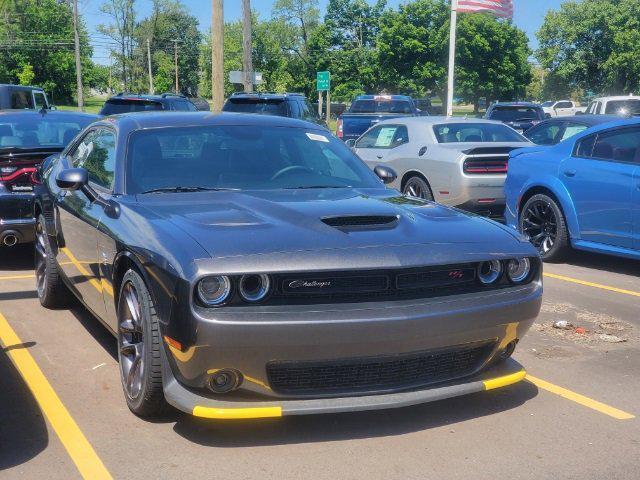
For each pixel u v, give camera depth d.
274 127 5.52
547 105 52.22
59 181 4.86
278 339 3.52
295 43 73.75
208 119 5.43
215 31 16.97
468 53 55.19
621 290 7.35
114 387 4.66
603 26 55.16
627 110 23.02
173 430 4.04
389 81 57.16
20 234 7.61
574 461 3.74
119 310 4.30
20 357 5.21
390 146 11.94
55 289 6.25
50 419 4.18
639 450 3.88
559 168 8.38
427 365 3.91
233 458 3.72
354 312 3.61
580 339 5.79
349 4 66.12
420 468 3.64
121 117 5.49
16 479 3.50
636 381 4.89
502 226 4.40
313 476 3.55
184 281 3.53
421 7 55.59
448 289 3.91
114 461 3.69
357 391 3.76
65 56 78.19
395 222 4.18
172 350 3.66
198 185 4.84
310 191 4.84
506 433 4.05
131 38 79.06
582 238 8.17
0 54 76.12
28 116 8.61
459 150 10.25
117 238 4.25
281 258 3.61
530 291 4.10
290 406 3.63
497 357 4.14
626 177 7.60
